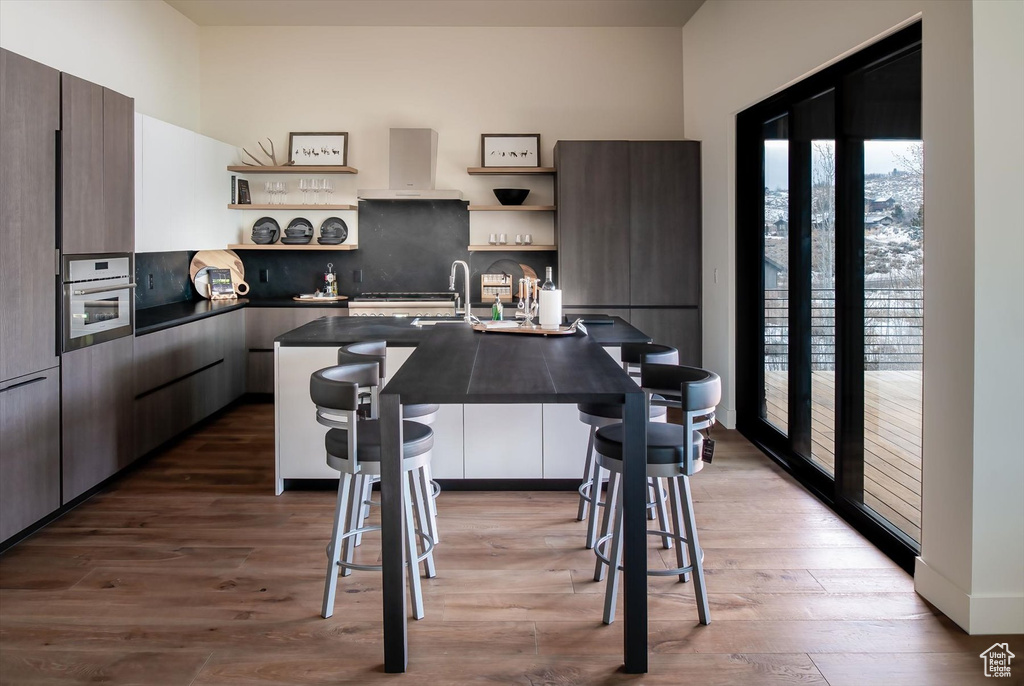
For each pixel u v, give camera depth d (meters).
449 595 2.98
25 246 3.40
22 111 3.36
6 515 3.33
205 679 2.40
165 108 6.16
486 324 4.19
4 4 4.15
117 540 3.53
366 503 3.36
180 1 6.12
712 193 6.02
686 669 2.46
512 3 6.16
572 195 6.32
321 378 2.68
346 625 2.75
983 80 2.55
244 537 3.58
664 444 2.66
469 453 4.24
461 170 6.89
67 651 2.56
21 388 3.40
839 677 2.41
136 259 5.72
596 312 6.36
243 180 6.79
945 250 2.75
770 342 5.14
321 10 6.37
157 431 4.82
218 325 5.87
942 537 2.84
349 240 6.97
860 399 3.77
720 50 5.77
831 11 3.85
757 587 3.04
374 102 6.86
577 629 2.72
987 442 2.62
